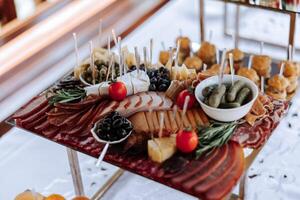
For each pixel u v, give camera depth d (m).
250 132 1.77
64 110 1.90
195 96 1.82
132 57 2.10
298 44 3.12
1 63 2.93
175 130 1.74
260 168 2.28
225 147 1.71
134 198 2.19
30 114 1.93
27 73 2.85
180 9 3.51
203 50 2.71
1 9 3.03
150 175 1.63
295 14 2.56
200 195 1.56
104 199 2.19
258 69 2.57
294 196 2.14
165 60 2.65
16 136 2.52
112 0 3.49
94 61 2.06
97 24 3.25
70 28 3.21
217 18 3.42
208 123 1.78
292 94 2.56
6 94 2.71
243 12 3.47
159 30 3.28
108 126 1.74
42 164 2.38
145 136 1.74
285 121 2.53
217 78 1.86
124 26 3.26
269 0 2.55
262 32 3.28
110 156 1.71
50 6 3.26
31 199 1.86
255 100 1.83
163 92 1.92
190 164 1.65
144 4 3.49
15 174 2.33
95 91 1.90
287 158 2.33
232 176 1.60
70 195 2.21
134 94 1.90
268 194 2.16
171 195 2.18
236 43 2.93
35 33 3.12
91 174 2.32
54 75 2.83
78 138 1.80
